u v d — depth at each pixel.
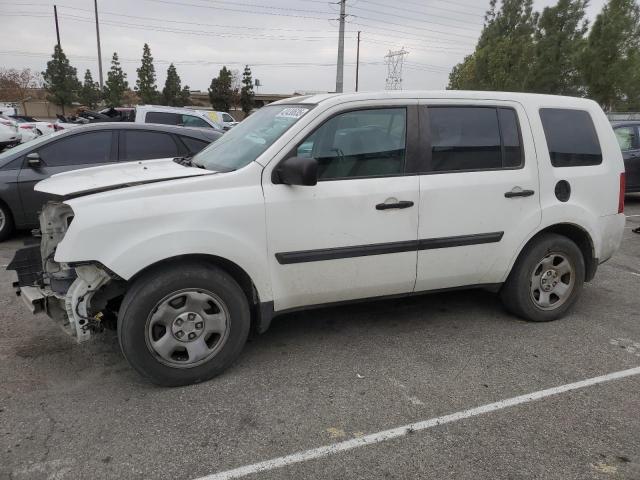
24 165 6.74
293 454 2.73
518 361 3.77
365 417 3.05
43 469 2.58
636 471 2.62
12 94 63.69
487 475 2.59
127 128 7.09
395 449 2.78
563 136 4.34
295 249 3.51
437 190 3.82
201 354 3.36
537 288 4.41
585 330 4.34
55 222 3.40
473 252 4.03
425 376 3.54
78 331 3.21
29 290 3.54
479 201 3.96
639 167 10.25
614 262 6.54
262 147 3.55
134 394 3.27
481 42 28.34
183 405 3.15
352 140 3.64
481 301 4.96
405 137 3.78
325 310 4.70
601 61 22.08
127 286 3.27
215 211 3.24
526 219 4.15
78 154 6.88
